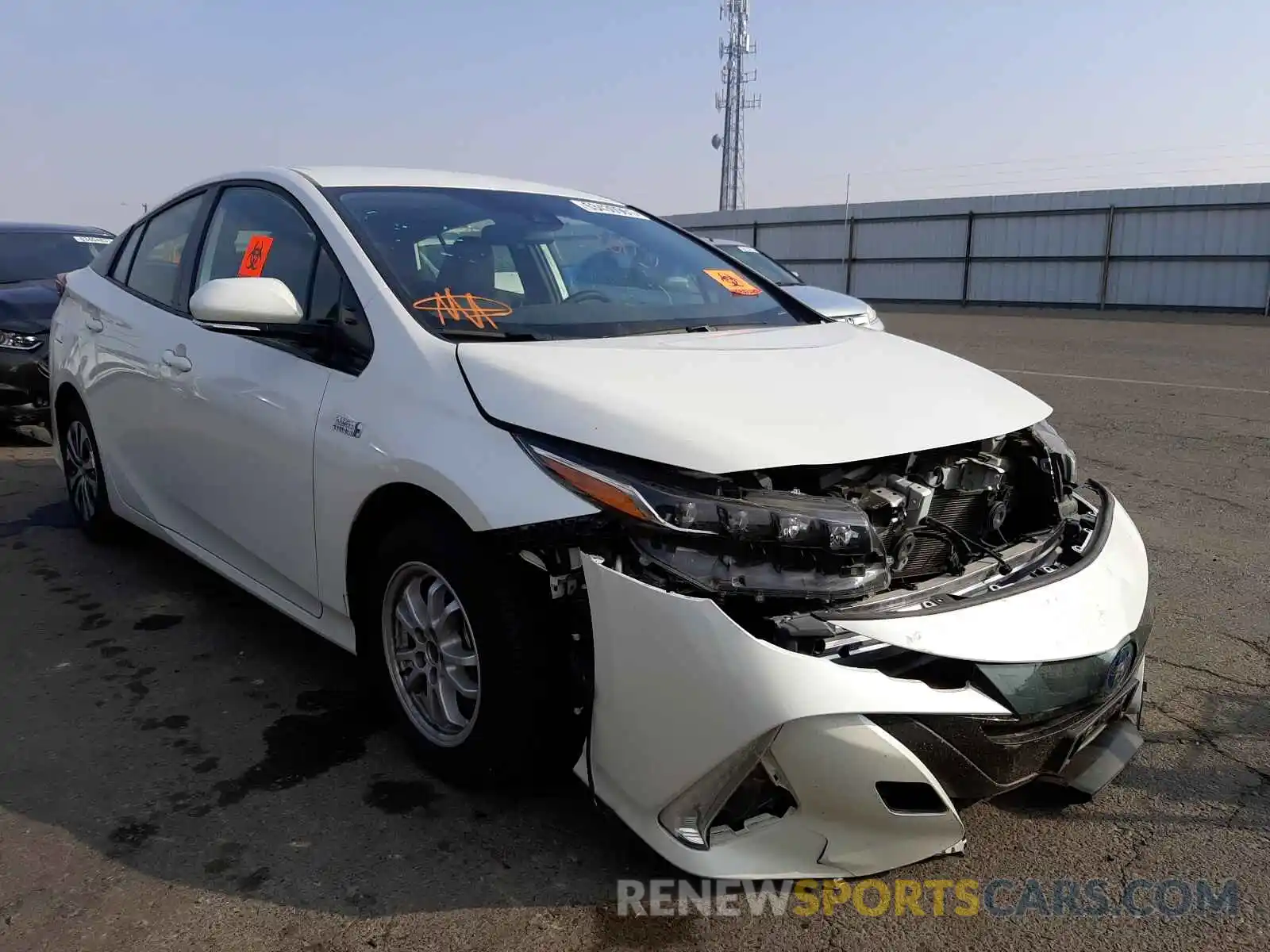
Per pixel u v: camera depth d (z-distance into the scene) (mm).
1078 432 8133
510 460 2404
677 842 2242
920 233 29000
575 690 2457
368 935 2271
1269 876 2514
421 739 2875
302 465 3016
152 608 4203
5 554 4863
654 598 2172
